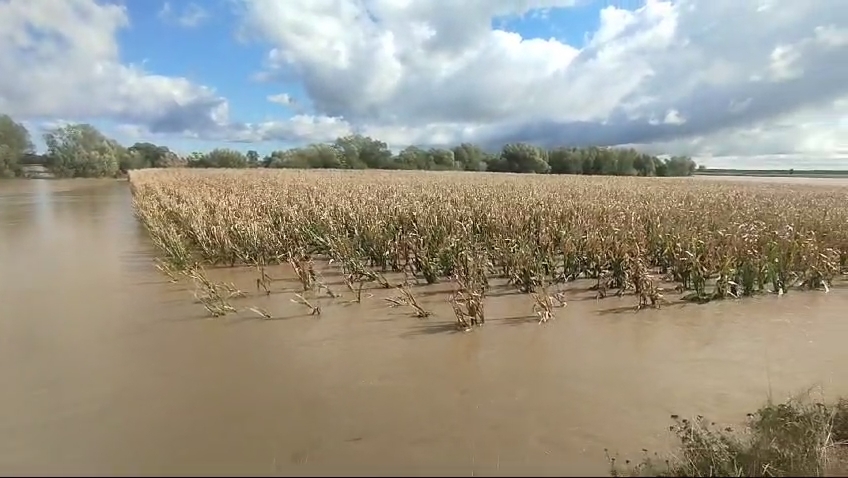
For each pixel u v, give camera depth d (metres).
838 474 3.22
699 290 7.66
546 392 4.37
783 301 7.53
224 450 3.44
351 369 4.82
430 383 4.53
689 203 16.30
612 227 10.11
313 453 3.40
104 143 76.88
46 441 3.54
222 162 72.88
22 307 6.86
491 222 10.84
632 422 3.86
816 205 17.14
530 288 7.92
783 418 3.63
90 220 18.31
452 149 75.25
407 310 6.81
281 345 5.47
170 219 14.07
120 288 7.95
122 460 3.32
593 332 6.02
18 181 62.56
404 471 3.20
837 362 5.10
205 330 5.94
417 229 10.39
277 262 10.05
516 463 3.29
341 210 12.12
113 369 4.79
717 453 3.23
